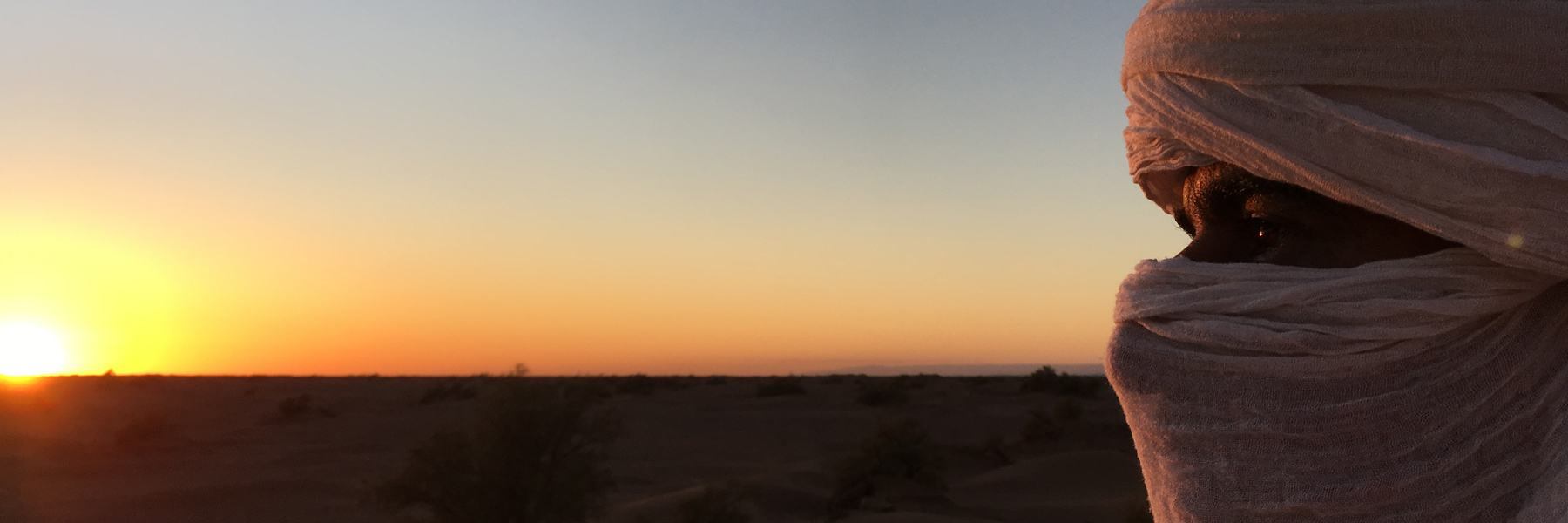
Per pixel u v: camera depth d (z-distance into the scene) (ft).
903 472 95.91
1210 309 3.06
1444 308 2.75
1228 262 3.31
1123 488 97.45
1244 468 2.95
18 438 149.07
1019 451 131.54
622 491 98.48
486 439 60.64
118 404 237.66
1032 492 97.86
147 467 119.03
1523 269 2.76
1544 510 2.75
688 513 65.62
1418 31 2.71
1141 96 3.38
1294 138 2.89
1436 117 2.76
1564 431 2.79
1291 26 2.85
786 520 83.10
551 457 63.31
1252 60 2.93
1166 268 3.21
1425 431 2.81
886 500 88.79
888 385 256.73
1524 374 2.85
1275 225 3.24
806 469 112.16
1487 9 2.64
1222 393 2.99
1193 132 3.15
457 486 59.82
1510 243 2.62
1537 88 2.65
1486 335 2.85
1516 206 2.59
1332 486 2.83
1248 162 3.02
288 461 124.47
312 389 314.35
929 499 89.97
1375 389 2.83
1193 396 3.06
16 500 93.20
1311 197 3.05
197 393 293.23
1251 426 2.92
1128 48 3.50
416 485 60.23
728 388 274.36
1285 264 3.12
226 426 176.24
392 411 205.36
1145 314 3.21
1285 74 2.88
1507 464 2.80
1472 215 2.67
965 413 183.62
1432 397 2.81
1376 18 2.73
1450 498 2.79
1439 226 2.73
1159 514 3.28
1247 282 3.03
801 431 160.15
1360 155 2.79
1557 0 2.66
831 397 230.48
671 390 267.39
